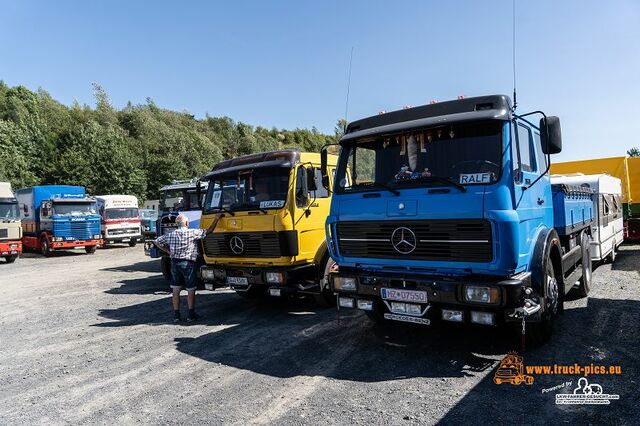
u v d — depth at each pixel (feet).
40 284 42.50
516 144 16.01
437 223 15.55
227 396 14.49
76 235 72.49
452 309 15.33
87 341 21.97
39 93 203.62
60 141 144.46
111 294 35.24
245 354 18.57
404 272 16.66
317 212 25.76
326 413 12.89
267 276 23.61
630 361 15.40
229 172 26.30
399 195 16.58
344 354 17.83
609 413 12.03
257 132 297.74
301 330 21.63
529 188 16.76
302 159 25.31
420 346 18.22
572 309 22.33
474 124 15.92
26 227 78.84
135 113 182.39
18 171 124.06
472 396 13.48
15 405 14.80
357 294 17.52
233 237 25.39
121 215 84.64
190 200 44.52
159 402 14.34
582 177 31.22
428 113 17.10
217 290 34.76
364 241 17.44
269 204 24.38
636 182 47.65
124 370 17.53
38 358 19.72
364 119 18.81
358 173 18.24
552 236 17.98
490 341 18.34
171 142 168.76
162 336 22.04
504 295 14.16
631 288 26.35
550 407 12.55
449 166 16.11
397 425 11.97
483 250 14.70
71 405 14.53
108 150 128.67
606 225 32.48
